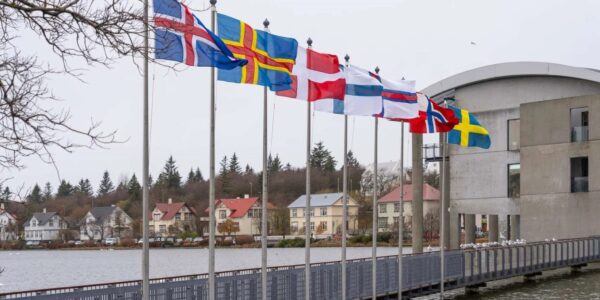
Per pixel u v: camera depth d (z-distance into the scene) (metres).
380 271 25.62
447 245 53.84
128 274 71.31
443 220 29.14
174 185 167.50
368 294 24.84
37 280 65.69
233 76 17.83
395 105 24.44
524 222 49.72
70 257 109.12
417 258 27.97
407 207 129.00
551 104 49.19
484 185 52.72
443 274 28.45
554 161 48.72
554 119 48.97
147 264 14.63
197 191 164.00
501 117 52.34
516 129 51.84
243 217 132.50
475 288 33.91
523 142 50.19
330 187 164.62
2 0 9.00
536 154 49.56
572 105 48.22
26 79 9.20
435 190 131.12
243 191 164.75
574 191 48.03
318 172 170.75
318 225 131.50
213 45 15.55
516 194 51.22
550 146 48.97
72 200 165.88
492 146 52.56
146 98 14.69
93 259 102.19
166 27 11.84
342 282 22.31
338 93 21.17
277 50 18.78
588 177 47.16
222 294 18.62
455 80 53.50
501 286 36.31
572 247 40.75
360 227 130.00
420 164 43.50
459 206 53.75
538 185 49.31
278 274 20.73
